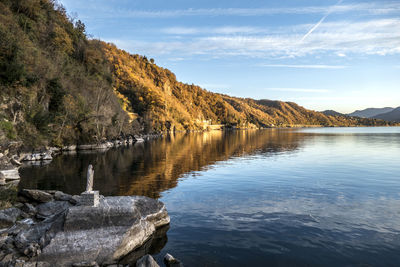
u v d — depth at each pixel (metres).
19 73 37.94
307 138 105.75
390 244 10.41
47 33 69.56
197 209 15.31
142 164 35.16
